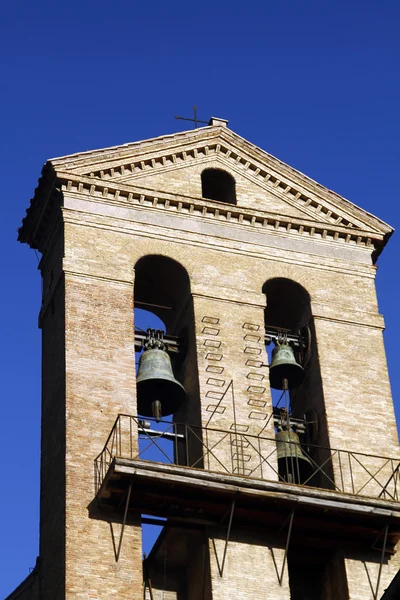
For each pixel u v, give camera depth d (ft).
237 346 163.02
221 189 181.37
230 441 155.12
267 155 179.83
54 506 150.10
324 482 158.61
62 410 153.38
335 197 179.32
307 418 164.35
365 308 172.14
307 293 170.91
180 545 155.63
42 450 158.51
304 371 167.02
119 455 148.25
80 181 168.76
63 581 142.10
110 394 154.40
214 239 170.50
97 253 164.35
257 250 171.73
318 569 156.66
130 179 172.14
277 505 148.66
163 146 175.83
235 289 167.43
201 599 149.79
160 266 168.25
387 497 156.46
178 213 171.12
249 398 159.22
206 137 179.11
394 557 154.10
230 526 148.25
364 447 160.25
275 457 155.63
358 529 152.56
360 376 166.09
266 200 177.47
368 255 177.27
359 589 151.12
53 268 167.43
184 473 145.38
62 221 166.30
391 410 164.14
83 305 160.04
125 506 146.41
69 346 156.56
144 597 149.59
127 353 157.99
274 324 175.73
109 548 144.66
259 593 146.30
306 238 175.42
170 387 160.25
